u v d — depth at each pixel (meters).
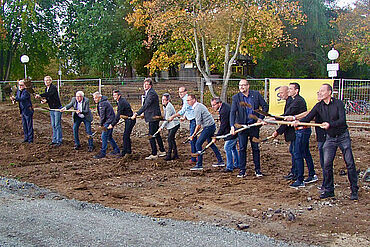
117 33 30.47
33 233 4.88
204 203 6.43
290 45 36.34
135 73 40.00
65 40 34.28
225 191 7.14
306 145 7.57
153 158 10.01
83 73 41.59
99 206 6.12
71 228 5.05
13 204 6.09
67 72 37.50
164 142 12.62
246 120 8.02
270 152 10.98
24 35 31.59
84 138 13.09
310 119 6.80
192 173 8.52
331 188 6.64
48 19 33.09
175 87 22.69
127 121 10.01
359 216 5.75
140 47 30.23
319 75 36.31
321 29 35.41
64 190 7.16
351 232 5.13
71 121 16.78
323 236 4.98
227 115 8.57
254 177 8.12
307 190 7.14
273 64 34.75
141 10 21.75
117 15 30.25
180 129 14.62
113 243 4.57
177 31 20.20
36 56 33.88
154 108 9.84
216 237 4.81
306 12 34.94
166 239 4.71
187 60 24.08
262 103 8.05
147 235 4.84
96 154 10.56
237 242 4.66
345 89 15.32
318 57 36.09
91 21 30.42
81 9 31.14
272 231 5.16
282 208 6.15
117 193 6.95
